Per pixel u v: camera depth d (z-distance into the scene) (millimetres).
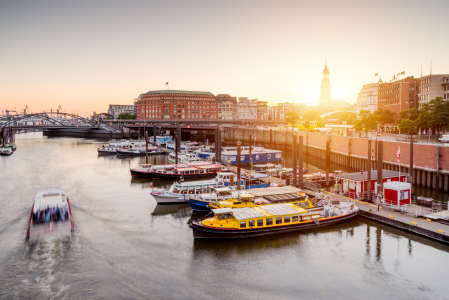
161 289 30953
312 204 50312
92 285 31547
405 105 168250
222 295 30047
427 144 69500
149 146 154750
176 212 54781
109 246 40312
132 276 33250
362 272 34031
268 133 180375
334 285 31719
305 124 172625
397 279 32562
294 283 32094
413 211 48062
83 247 39906
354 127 138000
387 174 60094
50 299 29359
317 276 33375
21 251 38719
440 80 149375
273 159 117500
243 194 50406
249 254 38250
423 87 157000
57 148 160000
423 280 32281
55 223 46250
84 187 73250
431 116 99312
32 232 43594
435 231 39594
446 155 65125
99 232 44938
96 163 112000
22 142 196875
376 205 52188
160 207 57531
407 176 59812
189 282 32219
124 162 115625
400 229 43500
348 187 58250
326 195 54469
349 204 50656
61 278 32781
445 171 65125
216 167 89375
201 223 41844
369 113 142375
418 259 36219
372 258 36844
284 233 43688
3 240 41812
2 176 85375
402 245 39781
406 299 29375
